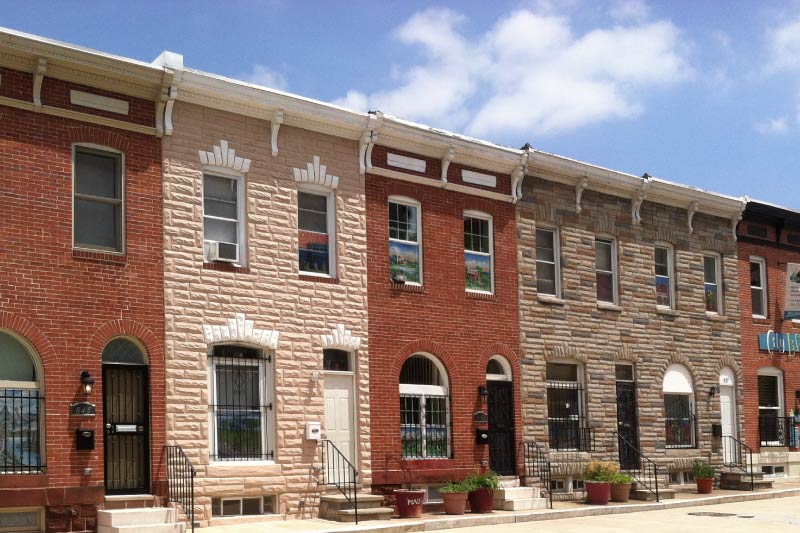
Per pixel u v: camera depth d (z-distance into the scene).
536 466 24.17
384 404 21.66
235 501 19.38
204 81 19.38
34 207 17.39
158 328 18.55
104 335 17.91
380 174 22.27
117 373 18.27
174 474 18.33
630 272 27.22
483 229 24.33
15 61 17.38
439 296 23.00
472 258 23.94
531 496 23.23
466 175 23.91
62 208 17.70
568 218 25.94
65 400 17.34
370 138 21.91
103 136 18.30
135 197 18.58
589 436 25.61
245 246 19.98
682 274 28.64
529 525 20.58
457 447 22.83
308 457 20.27
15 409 17.02
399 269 22.50
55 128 17.78
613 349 26.48
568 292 25.67
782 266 31.62
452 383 22.98
